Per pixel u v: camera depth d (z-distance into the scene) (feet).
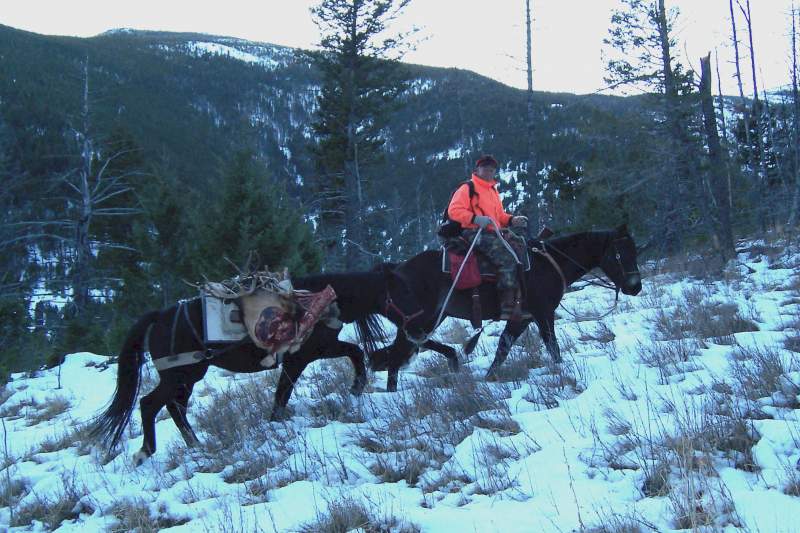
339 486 17.44
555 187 87.92
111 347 52.03
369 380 26.55
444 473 17.04
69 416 30.14
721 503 13.23
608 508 13.91
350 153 92.48
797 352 22.99
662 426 17.42
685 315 30.32
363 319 24.21
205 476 19.54
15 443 26.17
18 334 53.01
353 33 92.32
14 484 20.94
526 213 73.67
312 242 62.69
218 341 21.01
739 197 68.28
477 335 25.55
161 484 19.42
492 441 18.60
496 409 21.20
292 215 56.85
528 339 29.04
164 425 25.55
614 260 25.99
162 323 21.63
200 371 21.72
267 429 22.43
